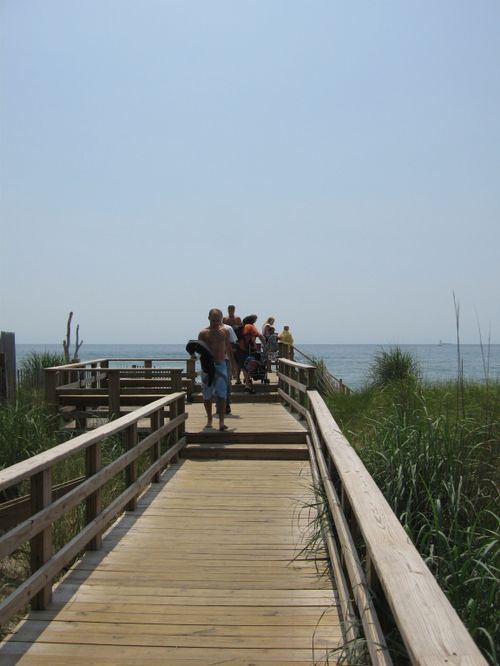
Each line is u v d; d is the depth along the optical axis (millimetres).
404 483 5305
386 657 2670
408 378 12023
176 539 5848
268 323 19297
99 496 5469
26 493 7527
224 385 10133
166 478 8305
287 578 4898
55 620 4109
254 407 13578
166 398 8719
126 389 11586
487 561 3732
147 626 4027
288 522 6375
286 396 13055
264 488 7766
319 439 7414
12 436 8242
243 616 4195
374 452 6098
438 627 1999
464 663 1779
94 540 5523
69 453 4582
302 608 4328
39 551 4211
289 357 16516
